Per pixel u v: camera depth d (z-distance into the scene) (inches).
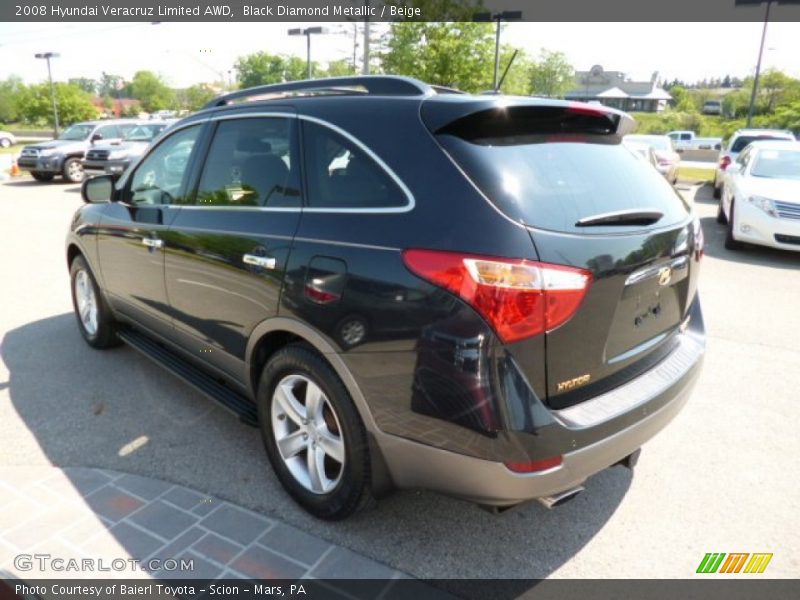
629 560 103.4
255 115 122.6
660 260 99.8
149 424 144.3
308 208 105.5
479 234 83.2
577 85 3186.5
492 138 93.7
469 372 82.2
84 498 115.1
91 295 185.8
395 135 96.5
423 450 89.8
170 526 107.7
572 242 85.6
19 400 155.6
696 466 130.9
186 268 131.3
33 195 612.1
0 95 3132.4
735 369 182.1
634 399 96.0
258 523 109.1
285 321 105.6
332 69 1230.9
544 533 109.4
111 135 772.6
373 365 92.0
